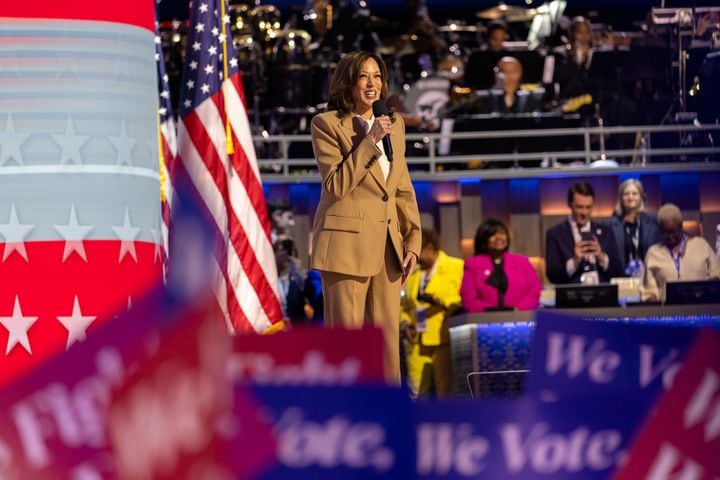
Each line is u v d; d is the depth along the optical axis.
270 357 4.56
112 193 12.64
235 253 27.92
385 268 17.38
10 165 12.33
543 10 47.75
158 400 4.35
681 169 42.88
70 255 12.38
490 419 4.57
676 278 30.30
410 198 17.72
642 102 44.69
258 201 28.27
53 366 4.44
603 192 43.06
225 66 28.47
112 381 4.38
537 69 44.56
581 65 44.75
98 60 12.59
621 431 4.59
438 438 4.54
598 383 4.60
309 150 43.97
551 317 4.61
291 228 40.22
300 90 44.72
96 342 4.36
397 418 4.53
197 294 4.25
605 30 46.25
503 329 27.31
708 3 45.88
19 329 12.23
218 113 28.31
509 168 43.94
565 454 4.57
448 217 43.28
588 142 42.97
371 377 4.57
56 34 12.43
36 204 12.33
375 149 16.55
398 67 45.91
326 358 4.60
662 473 4.59
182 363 4.32
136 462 4.39
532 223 43.19
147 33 13.14
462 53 49.06
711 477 4.57
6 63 12.35
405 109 43.91
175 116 35.28
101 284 12.49
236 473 4.37
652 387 4.59
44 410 4.48
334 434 4.48
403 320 29.17
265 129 45.41
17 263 12.26
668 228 30.33
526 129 43.22
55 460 4.50
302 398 4.45
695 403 4.57
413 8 46.50
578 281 33.19
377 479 4.52
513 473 4.57
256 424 4.41
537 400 4.58
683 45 44.56
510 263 28.58
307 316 32.44
